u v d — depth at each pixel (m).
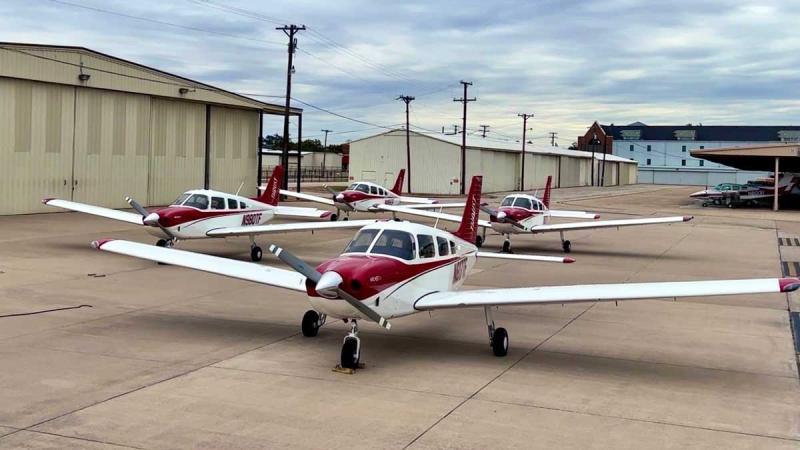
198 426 7.07
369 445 6.70
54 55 31.06
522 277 18.41
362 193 34.22
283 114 47.56
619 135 157.12
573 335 11.84
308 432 7.00
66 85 32.12
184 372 8.94
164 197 38.38
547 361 10.09
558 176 96.12
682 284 9.63
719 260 22.91
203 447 6.54
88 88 33.28
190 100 38.91
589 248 25.77
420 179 69.69
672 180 144.00
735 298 15.70
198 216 19.09
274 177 23.36
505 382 8.96
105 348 9.98
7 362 9.13
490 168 74.81
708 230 34.44
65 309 12.51
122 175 35.53
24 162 30.44
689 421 7.66
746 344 11.46
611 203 58.34
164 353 9.84
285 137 46.19
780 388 9.01
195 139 40.31
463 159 66.31
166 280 15.98
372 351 10.35
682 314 13.88
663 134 154.50
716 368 9.95
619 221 23.78
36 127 30.88
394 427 7.21
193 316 12.36
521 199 24.22
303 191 63.47
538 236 29.70
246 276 10.84
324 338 11.01
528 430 7.24
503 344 10.24
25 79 30.00
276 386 8.48
